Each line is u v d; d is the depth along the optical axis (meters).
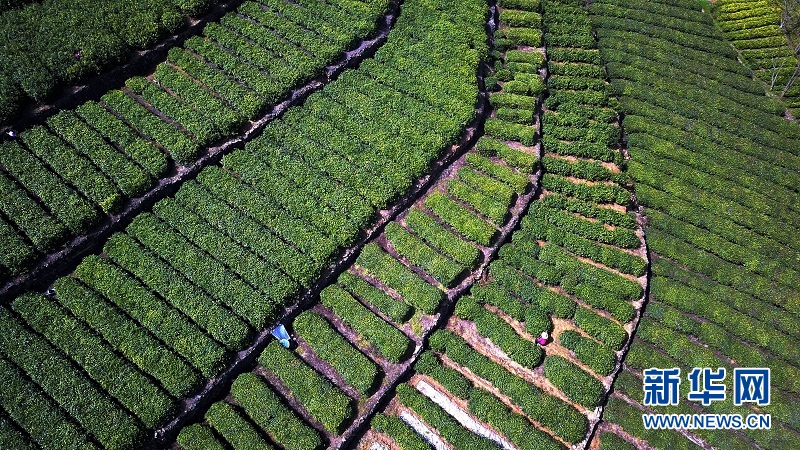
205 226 33.50
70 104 36.53
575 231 36.75
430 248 34.53
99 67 37.38
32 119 35.34
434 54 42.47
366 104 39.25
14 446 26.36
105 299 30.92
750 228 39.12
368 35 42.84
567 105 43.50
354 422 29.27
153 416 27.56
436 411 29.94
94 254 32.38
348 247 34.16
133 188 33.41
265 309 30.95
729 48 50.94
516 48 46.88
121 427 27.12
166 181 34.72
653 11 53.78
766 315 34.94
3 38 37.66
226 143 36.66
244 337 30.05
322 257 33.00
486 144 39.22
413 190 36.50
